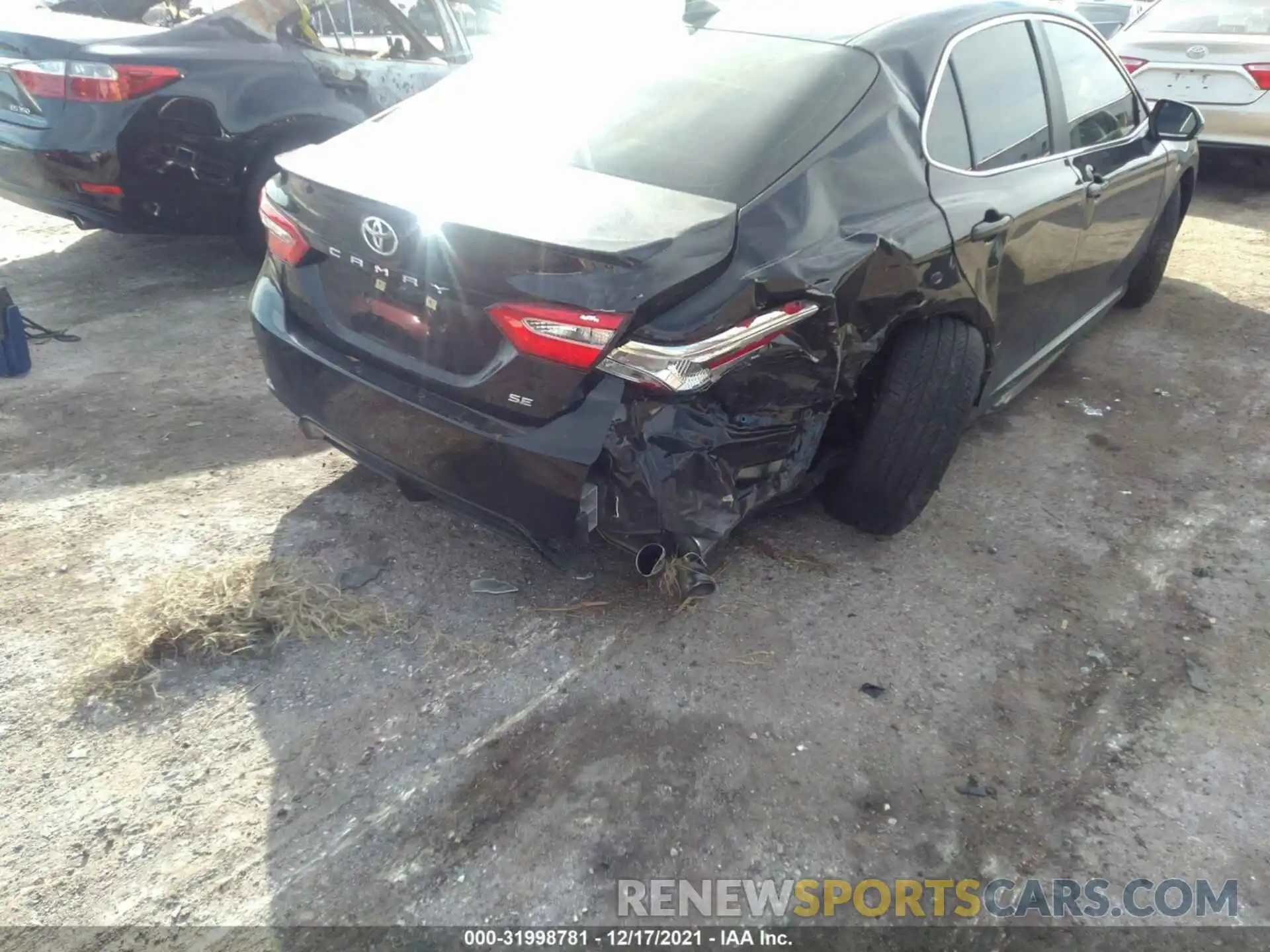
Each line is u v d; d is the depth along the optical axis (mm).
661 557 2367
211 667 2594
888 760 2371
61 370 4148
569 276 2139
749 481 2562
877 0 3281
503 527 2477
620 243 2145
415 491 2791
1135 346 4770
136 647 2586
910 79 2908
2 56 4559
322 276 2688
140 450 3562
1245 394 4305
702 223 2271
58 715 2428
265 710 2469
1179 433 3971
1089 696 2602
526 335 2197
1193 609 2947
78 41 4449
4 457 3467
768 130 2617
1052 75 3641
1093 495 3523
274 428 3762
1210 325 5047
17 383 4012
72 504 3221
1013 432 3934
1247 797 2312
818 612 2855
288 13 5047
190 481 3383
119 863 2074
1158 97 7512
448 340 2385
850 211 2582
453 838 2145
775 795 2264
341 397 2637
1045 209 3293
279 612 2752
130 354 4340
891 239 2584
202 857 2092
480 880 2059
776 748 2387
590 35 3209
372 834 2150
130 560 2963
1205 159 7547
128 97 4500
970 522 3328
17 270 5324
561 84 2982
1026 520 3357
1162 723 2520
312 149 2875
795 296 2352
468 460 2389
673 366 2174
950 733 2461
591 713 2473
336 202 2486
